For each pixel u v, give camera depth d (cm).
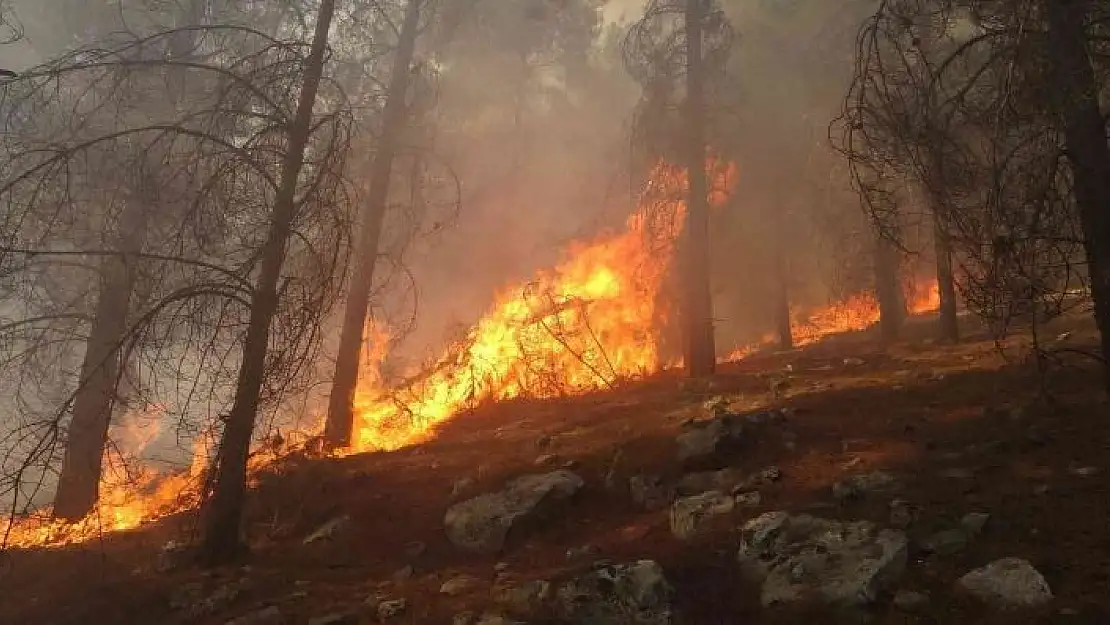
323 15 935
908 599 520
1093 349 1095
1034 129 770
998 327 782
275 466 1130
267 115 857
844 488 709
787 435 922
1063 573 509
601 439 1074
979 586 513
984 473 699
